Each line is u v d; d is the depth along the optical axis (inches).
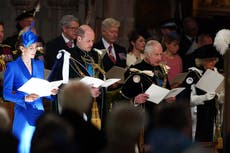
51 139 351.6
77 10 868.0
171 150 361.4
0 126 350.6
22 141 570.6
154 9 971.3
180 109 372.5
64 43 668.7
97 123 597.3
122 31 882.8
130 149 357.4
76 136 401.7
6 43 707.4
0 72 623.2
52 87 561.3
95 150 402.6
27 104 572.1
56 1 864.3
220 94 681.6
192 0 1003.9
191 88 668.7
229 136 368.2
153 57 628.1
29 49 575.5
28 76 575.5
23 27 730.2
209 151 673.0
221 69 695.1
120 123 356.2
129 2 887.1
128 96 621.3
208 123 678.5
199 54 690.8
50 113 404.5
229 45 661.9
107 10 875.4
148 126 432.8
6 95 567.8
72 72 601.6
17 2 865.5
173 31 818.2
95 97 596.4
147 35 757.3
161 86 631.8
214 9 1010.7
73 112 410.0
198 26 962.1
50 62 665.0
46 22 867.4
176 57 737.0
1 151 335.0
